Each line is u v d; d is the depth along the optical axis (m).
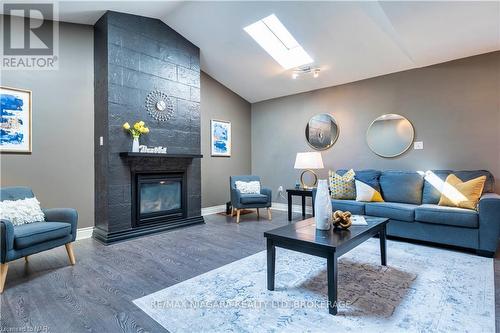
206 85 5.44
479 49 3.50
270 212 5.41
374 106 4.60
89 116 3.80
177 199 4.30
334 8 3.30
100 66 3.70
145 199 3.89
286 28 3.84
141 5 3.59
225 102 5.82
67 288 2.20
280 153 5.93
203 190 5.38
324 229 2.25
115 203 3.55
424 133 4.09
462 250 3.04
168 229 4.04
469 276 2.33
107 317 1.78
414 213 3.23
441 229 3.08
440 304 1.88
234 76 5.40
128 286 2.22
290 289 2.14
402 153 4.29
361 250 3.04
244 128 6.26
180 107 4.38
